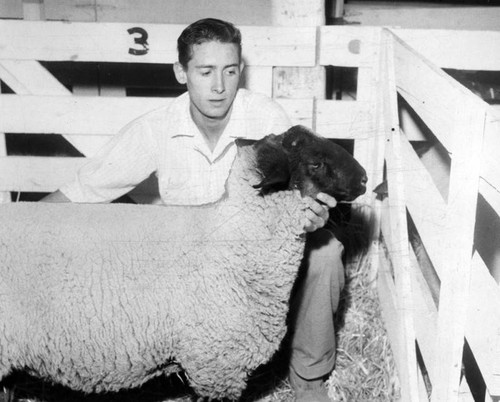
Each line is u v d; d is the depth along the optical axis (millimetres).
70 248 2744
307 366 3285
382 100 3881
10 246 2715
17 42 4094
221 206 2844
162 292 2742
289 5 3980
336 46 4004
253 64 4043
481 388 2979
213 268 2771
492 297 2166
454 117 2355
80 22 4051
